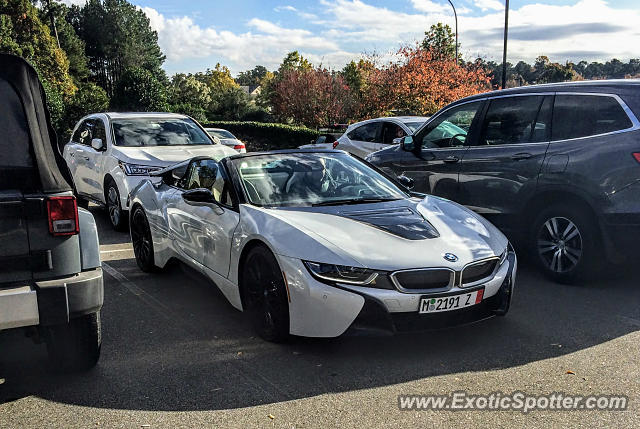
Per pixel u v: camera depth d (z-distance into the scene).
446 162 6.59
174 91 68.06
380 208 4.48
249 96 68.50
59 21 69.56
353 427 2.97
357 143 11.84
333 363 3.77
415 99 29.45
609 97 5.18
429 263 3.75
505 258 4.26
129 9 83.00
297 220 4.14
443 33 35.88
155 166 8.12
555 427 2.95
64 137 25.80
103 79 82.25
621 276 5.77
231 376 3.60
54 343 3.52
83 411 3.18
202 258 4.93
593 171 5.12
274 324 4.01
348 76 52.66
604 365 3.68
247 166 4.94
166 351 4.03
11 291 3.05
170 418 3.09
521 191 5.77
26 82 3.23
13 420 3.09
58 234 3.20
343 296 3.64
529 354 3.87
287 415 3.11
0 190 3.14
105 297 5.36
